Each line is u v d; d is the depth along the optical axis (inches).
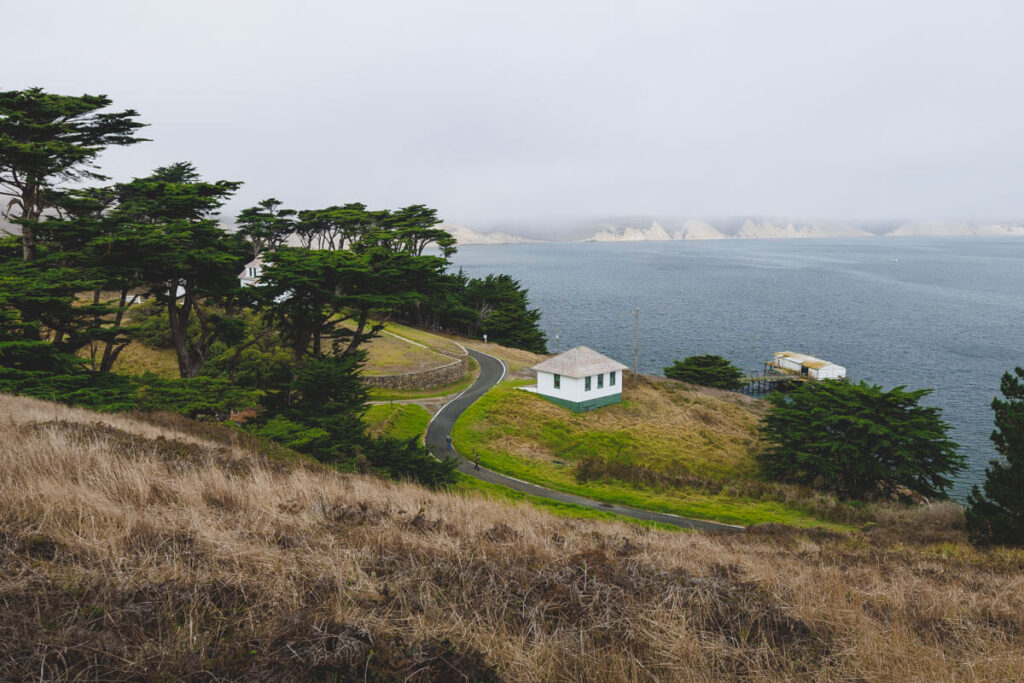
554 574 241.0
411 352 2223.2
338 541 269.4
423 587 212.5
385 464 904.9
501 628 184.4
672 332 4581.7
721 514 1147.3
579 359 1945.1
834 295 6865.2
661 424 1904.5
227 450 535.8
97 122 1216.8
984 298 6584.6
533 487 1267.2
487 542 299.7
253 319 1745.8
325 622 169.9
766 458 1621.6
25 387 820.0
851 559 491.2
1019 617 275.0
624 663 171.6
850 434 1518.2
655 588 243.9
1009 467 793.6
